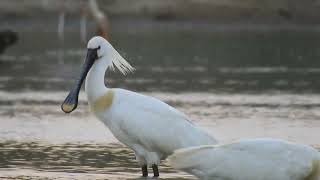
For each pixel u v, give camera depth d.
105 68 15.08
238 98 26.44
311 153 11.93
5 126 20.67
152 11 64.50
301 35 57.00
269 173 11.78
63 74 34.09
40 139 18.83
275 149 11.86
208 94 27.50
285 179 11.82
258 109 23.86
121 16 64.38
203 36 55.84
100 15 53.56
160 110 14.52
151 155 14.59
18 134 19.48
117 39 53.66
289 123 21.14
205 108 24.02
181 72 34.88
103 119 14.85
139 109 14.53
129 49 47.00
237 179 11.78
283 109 23.89
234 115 22.58
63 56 43.59
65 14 62.59
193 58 41.81
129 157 16.77
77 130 20.03
